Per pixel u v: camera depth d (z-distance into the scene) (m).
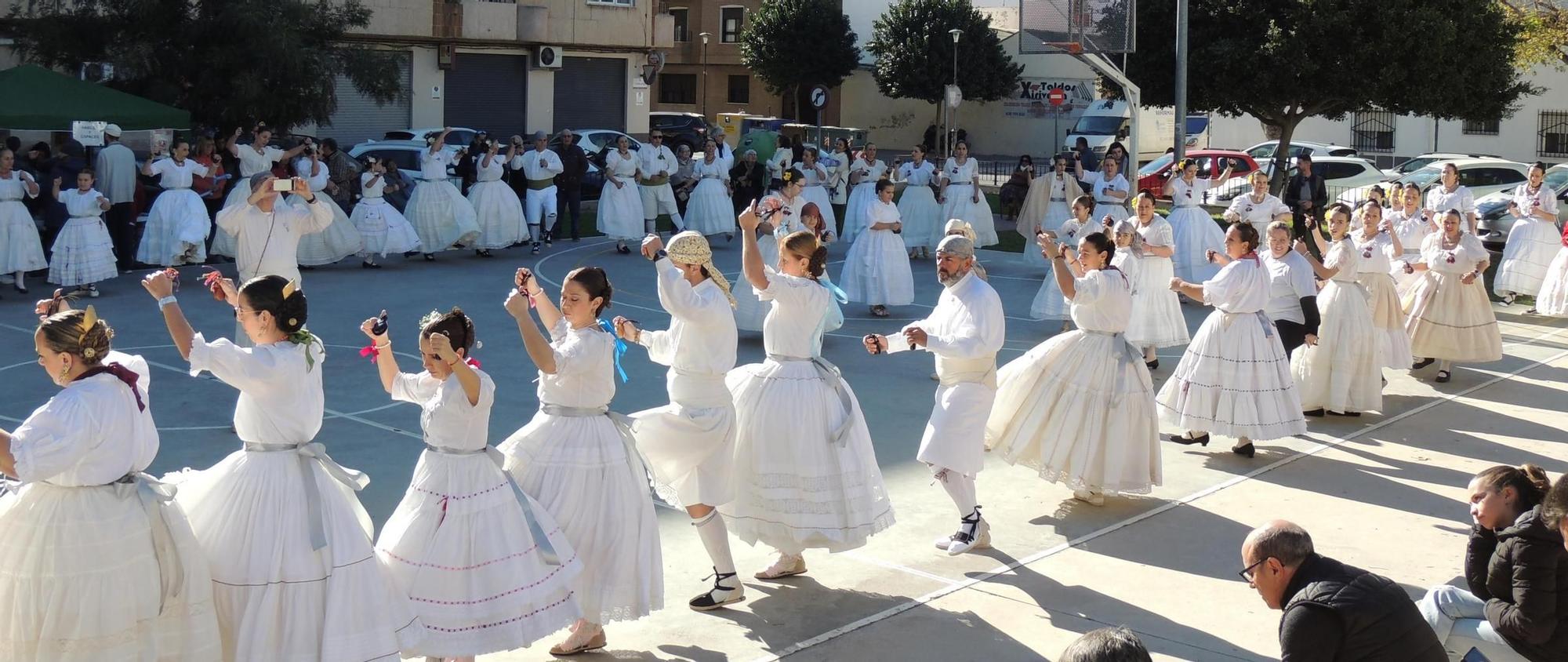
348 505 4.54
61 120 15.65
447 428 4.71
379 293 14.49
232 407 9.24
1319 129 38.41
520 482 5.05
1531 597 4.38
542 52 31.62
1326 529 7.09
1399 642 3.94
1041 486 7.84
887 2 50.91
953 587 6.14
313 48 21.09
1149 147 41.06
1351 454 8.70
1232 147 40.66
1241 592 6.14
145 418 4.29
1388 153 37.34
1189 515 7.32
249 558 4.30
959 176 19.08
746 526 5.93
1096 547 6.76
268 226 9.27
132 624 4.13
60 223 14.28
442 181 17.14
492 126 31.81
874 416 9.41
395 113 30.16
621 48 33.22
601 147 27.98
